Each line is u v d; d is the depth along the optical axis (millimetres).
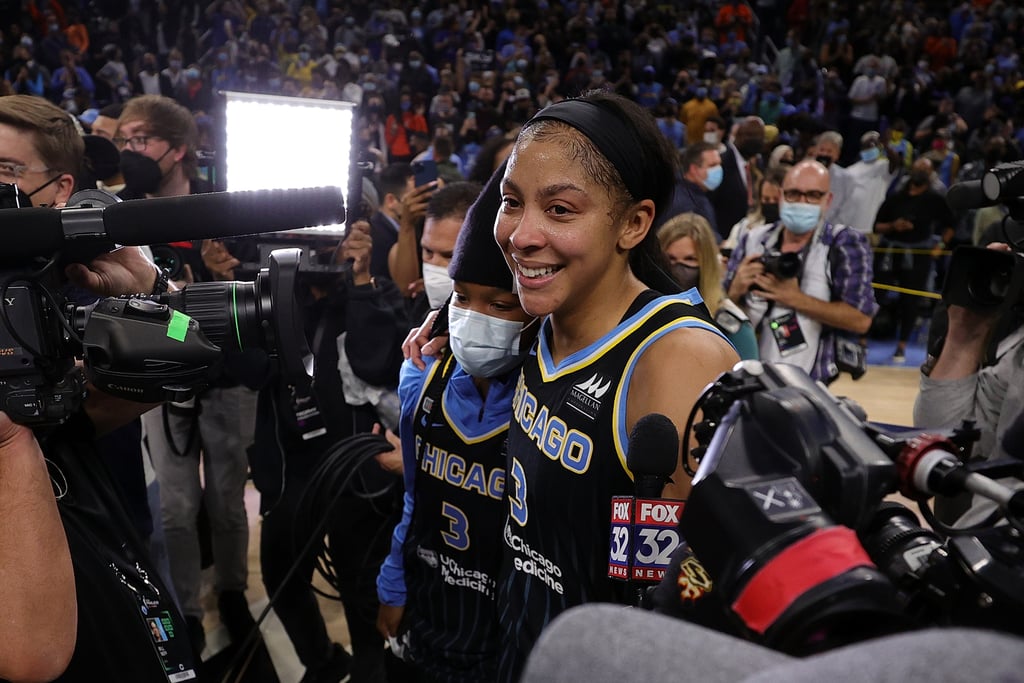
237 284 1063
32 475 1001
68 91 10945
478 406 1370
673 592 655
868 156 7000
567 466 1123
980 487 592
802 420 589
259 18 12680
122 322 975
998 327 1364
